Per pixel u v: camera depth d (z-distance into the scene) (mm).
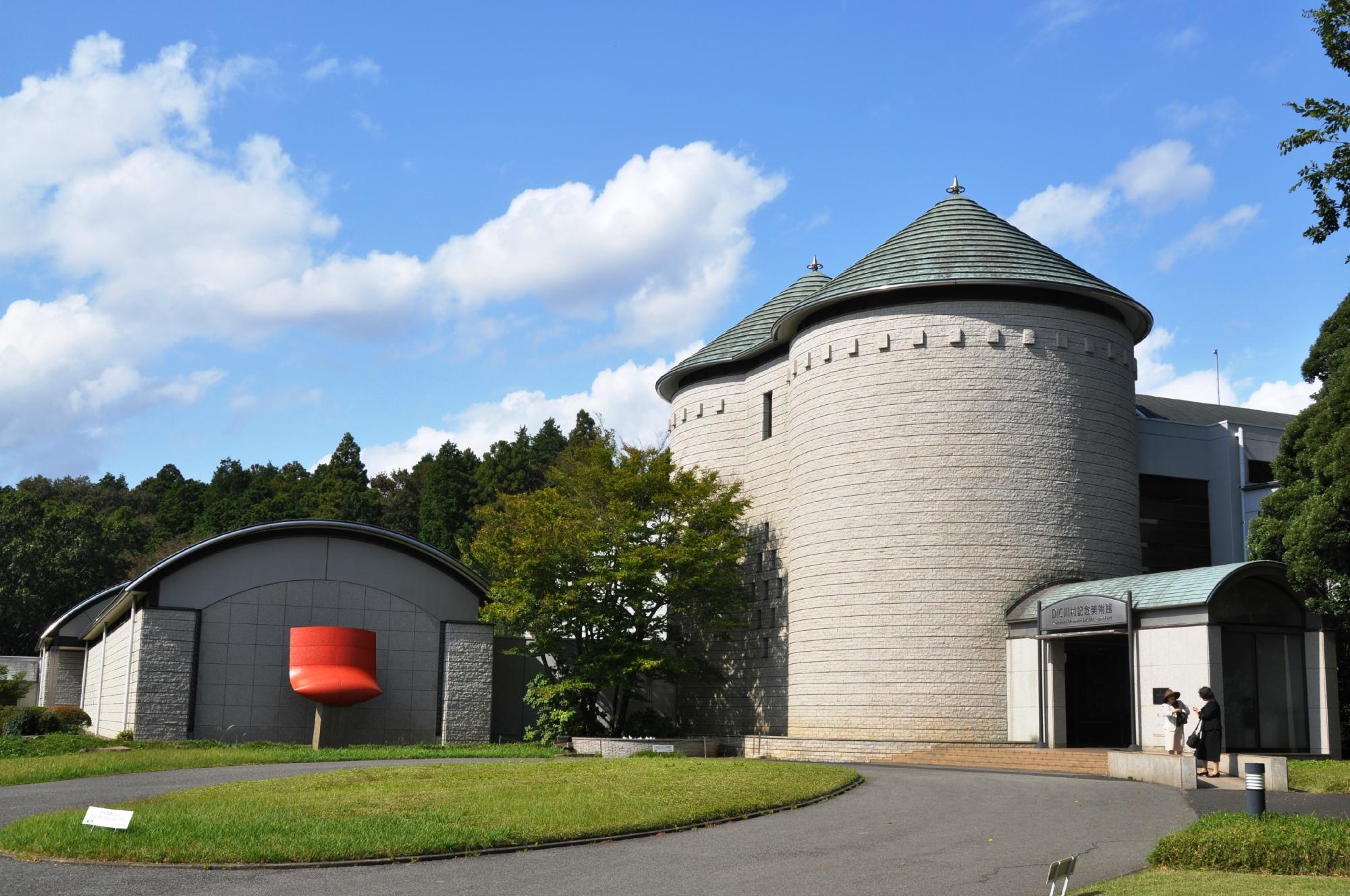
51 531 79562
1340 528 26672
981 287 33969
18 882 13320
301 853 14523
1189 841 14531
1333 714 27656
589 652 37281
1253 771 15812
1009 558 32750
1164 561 39281
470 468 90250
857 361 34781
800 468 36375
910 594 32938
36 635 79812
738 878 13992
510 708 40406
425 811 17609
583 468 43062
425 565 37781
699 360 44500
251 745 32531
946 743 31844
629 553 36938
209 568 35188
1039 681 31000
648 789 20297
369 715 36375
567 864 14773
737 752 36094
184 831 15594
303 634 34688
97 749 30625
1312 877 13469
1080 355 34500
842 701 33469
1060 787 22203
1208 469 40469
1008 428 33375
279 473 118938
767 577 40688
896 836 16797
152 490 121312
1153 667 27672
